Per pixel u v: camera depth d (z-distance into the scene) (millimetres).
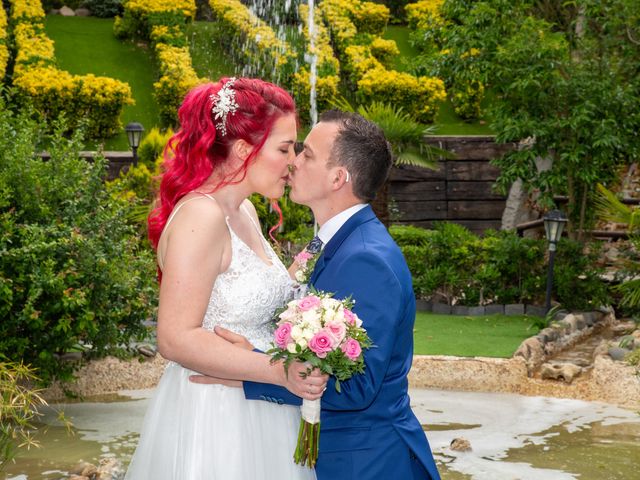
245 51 17531
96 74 17828
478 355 7699
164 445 2650
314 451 2482
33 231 5758
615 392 6676
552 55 10219
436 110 16812
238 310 2561
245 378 2416
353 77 17500
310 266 2629
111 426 5555
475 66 10734
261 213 10469
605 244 12227
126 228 6629
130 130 11852
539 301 10242
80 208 6359
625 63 10766
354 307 2445
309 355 2297
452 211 15047
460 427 5793
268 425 2680
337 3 19750
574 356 8055
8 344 5770
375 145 2615
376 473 2480
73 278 5816
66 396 6316
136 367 6863
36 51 16250
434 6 20578
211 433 2576
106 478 4410
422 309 10406
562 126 9984
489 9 10500
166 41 18359
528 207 14383
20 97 14789
